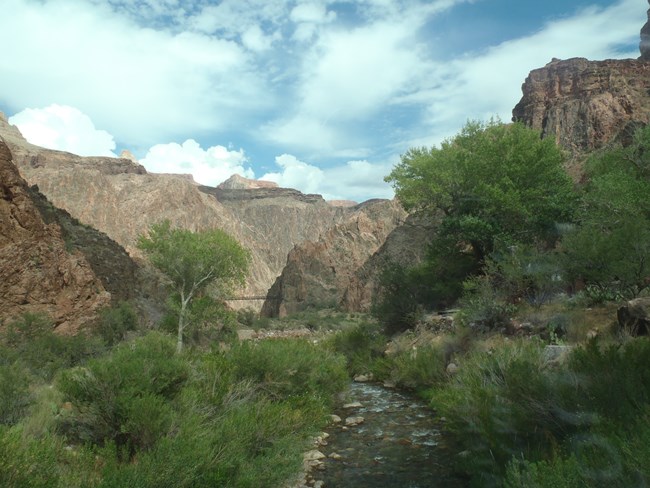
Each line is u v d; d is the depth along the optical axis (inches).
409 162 1123.3
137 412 226.2
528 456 190.5
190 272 1133.1
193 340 1187.9
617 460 137.9
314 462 281.4
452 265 1007.6
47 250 1088.2
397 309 936.3
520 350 367.9
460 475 248.1
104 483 158.9
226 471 195.8
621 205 591.2
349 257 5689.0
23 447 167.6
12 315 957.2
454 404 308.8
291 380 397.1
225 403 299.0
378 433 353.1
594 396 198.1
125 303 1248.8
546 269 584.4
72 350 652.1
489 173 1008.9
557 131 3956.7
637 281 492.4
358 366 717.3
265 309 5979.3
